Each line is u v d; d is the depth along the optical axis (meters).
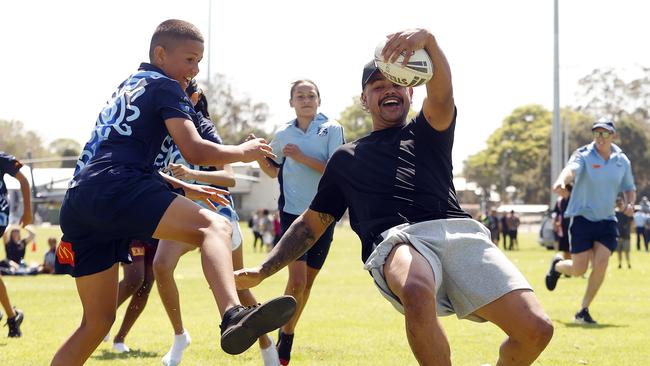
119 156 5.44
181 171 7.47
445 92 5.65
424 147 5.85
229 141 105.12
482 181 130.75
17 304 15.44
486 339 10.25
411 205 5.78
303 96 9.20
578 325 11.71
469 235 5.73
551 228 41.19
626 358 8.85
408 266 5.38
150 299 15.91
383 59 5.61
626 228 25.81
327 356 8.97
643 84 108.88
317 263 8.62
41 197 90.12
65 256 5.83
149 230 5.32
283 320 4.85
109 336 10.30
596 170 11.99
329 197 6.16
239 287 6.14
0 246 46.44
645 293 16.95
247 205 94.88
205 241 5.18
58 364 5.87
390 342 10.03
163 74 5.75
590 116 110.06
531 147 126.06
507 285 5.58
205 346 9.68
